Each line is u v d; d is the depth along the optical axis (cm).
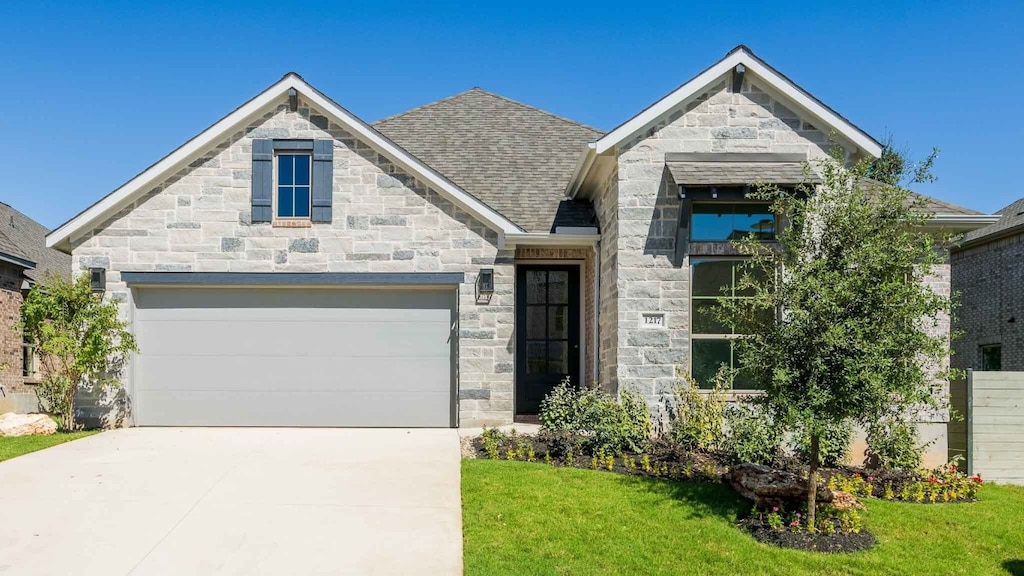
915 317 649
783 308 684
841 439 920
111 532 642
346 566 577
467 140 1532
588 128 1599
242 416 1173
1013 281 1867
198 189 1162
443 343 1197
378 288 1192
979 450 1014
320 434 1105
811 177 981
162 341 1171
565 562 592
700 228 1066
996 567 616
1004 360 1892
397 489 779
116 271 1153
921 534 696
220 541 625
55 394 1164
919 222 703
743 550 629
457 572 568
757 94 1077
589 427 940
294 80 1152
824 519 688
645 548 627
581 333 1303
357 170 1177
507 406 1177
